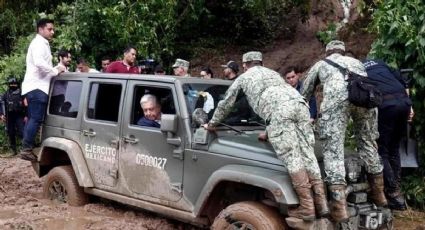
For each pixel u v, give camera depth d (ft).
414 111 22.41
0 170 31.12
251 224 15.53
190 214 17.25
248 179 15.60
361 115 17.22
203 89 18.70
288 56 45.14
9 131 36.94
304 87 18.28
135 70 26.71
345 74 16.97
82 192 21.54
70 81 22.18
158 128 18.53
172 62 46.37
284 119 15.39
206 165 16.97
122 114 19.52
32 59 22.91
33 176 29.30
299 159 15.19
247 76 16.55
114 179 19.79
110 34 40.91
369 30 25.46
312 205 14.90
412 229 20.58
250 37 51.75
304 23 49.85
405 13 21.89
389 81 19.62
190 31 50.72
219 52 49.42
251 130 18.65
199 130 17.21
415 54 21.77
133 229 18.42
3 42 49.90
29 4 46.57
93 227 18.67
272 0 48.60
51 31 23.54
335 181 15.78
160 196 18.25
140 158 18.83
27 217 19.86
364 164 17.37
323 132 16.57
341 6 46.96
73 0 44.47
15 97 36.19
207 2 50.96
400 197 19.36
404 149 21.43
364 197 16.96
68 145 21.17
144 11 40.96
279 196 14.96
